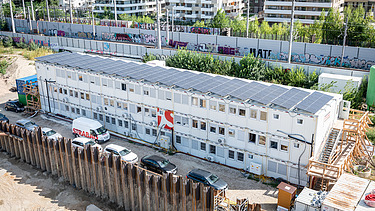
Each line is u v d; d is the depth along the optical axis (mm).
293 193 26922
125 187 30953
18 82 51969
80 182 34750
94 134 40594
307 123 29328
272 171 32500
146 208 30578
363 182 26781
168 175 28391
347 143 34000
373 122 41844
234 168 34812
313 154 29688
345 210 23344
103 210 31594
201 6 157125
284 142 31047
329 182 30547
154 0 193250
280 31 100812
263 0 179875
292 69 55062
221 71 58688
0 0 160125
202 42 84750
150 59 67688
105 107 43469
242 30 117938
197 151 37156
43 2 160375
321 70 55406
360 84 49000
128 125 42062
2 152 42750
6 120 46656
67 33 116625
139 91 39469
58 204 32250
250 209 25859
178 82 37344
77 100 46312
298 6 134750
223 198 27250
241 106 32562
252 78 56281
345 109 37031
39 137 37156
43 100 50562
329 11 101688
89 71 43438
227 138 34438
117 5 179125
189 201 28250
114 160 30922
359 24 87938
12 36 101875
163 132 39312
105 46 87750
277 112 30641
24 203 32250
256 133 32344
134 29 100438
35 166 39156
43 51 85312
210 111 34719
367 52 63844
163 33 93250
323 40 89125
